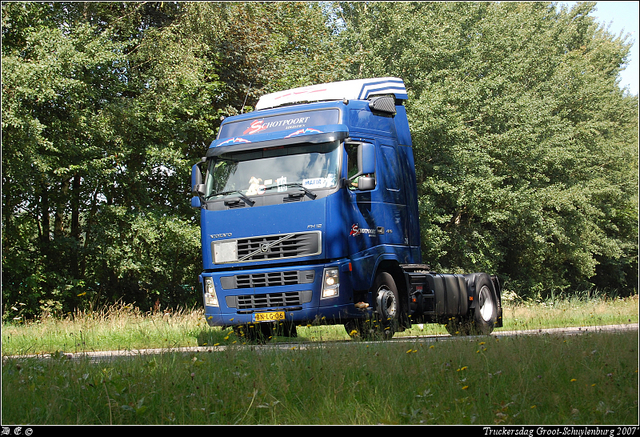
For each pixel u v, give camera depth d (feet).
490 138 111.14
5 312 66.85
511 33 122.11
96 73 72.33
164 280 81.97
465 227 115.34
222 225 37.11
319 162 36.04
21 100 62.64
